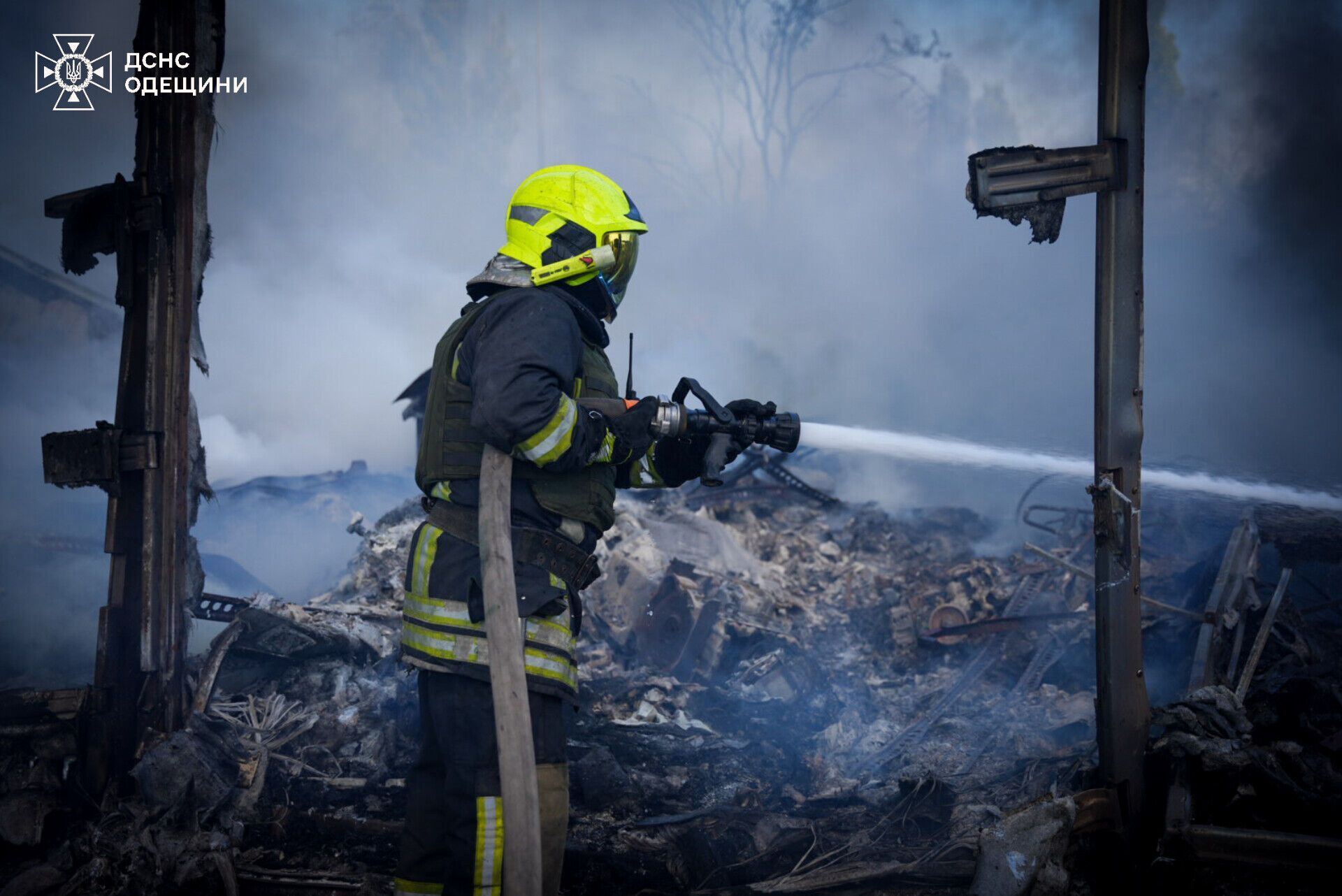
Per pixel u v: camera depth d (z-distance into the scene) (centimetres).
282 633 390
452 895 191
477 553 200
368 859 288
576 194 220
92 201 329
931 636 538
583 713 411
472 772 192
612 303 225
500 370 190
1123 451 254
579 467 198
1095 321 256
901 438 356
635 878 278
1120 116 250
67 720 309
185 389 321
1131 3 249
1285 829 257
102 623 312
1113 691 255
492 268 215
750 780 367
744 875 280
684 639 533
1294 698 338
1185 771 264
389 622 454
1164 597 471
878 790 349
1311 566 470
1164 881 243
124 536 317
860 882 257
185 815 296
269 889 271
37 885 269
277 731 355
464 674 194
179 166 319
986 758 372
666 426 209
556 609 200
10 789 296
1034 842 233
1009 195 239
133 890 269
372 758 358
